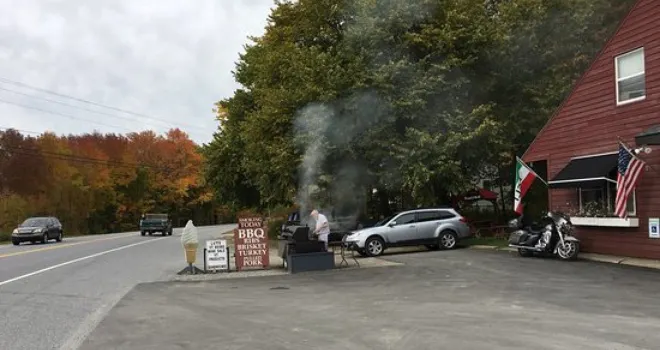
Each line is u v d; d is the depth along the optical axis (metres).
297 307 10.46
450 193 24.77
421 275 14.41
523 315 8.98
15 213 51.69
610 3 24.36
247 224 17.19
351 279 14.25
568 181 17.19
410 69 22.88
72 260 20.70
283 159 24.17
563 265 15.21
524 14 24.17
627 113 16.23
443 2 23.86
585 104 17.91
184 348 7.60
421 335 7.83
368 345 7.39
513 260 16.88
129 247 28.34
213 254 16.75
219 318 9.59
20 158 56.44
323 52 24.14
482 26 23.52
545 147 19.70
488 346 7.12
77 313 10.27
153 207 77.38
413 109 22.42
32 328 9.01
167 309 10.54
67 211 59.31
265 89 26.62
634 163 15.09
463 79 23.22
